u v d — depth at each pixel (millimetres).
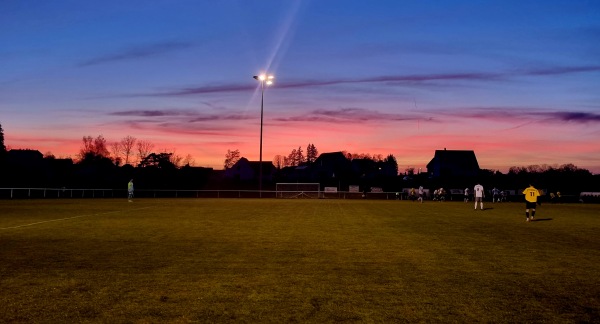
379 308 8234
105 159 89625
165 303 8469
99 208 34844
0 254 13664
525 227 23047
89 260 12703
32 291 9273
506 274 11180
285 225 22688
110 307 8188
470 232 20375
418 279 10555
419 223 24609
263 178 106500
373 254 13938
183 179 81688
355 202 51625
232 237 17812
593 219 28672
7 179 65250
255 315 7781
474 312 8039
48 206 36750
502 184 83438
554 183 80812
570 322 7562
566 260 13188
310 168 114938
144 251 14297
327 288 9656
